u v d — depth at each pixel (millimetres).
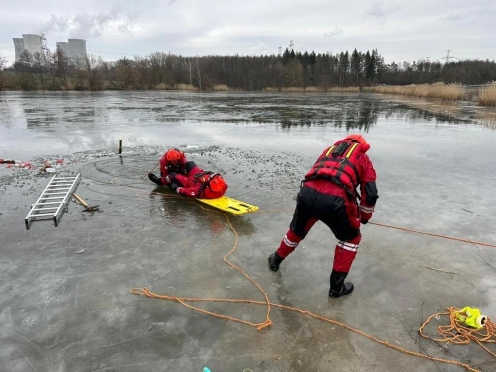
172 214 5410
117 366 2572
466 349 2836
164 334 2895
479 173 8031
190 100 35344
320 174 3221
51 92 48125
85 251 4199
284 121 18062
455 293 3562
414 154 10039
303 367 2594
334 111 23875
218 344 2797
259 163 8781
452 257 4273
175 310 3195
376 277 3820
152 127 15422
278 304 3309
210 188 5781
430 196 6406
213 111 23516
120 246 4340
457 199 6266
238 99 38156
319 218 3281
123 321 3037
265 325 2992
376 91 66438
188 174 6371
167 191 6520
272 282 3658
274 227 5000
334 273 3361
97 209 5523
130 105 27609
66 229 4797
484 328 3068
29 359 2627
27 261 3955
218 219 5246
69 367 2559
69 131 13836
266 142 11875
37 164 8391
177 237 4621
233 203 5656
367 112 23172
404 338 2926
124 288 3492
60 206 5395
